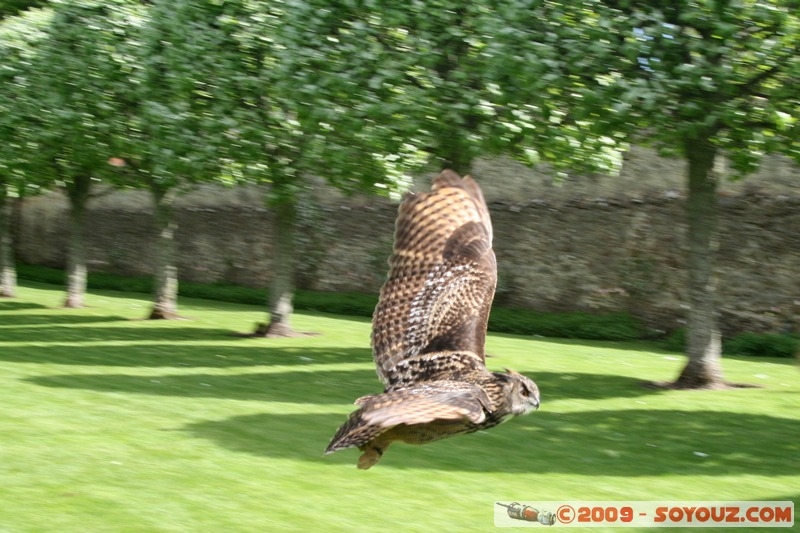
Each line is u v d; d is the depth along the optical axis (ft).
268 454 32.81
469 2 49.11
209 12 58.70
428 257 11.56
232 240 108.99
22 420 36.60
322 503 27.37
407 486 29.43
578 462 33.27
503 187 89.20
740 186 74.59
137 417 38.19
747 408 43.73
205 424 37.29
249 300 99.50
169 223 77.92
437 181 11.87
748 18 42.39
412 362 11.00
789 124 43.01
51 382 45.32
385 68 50.62
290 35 52.01
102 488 28.07
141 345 60.85
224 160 63.05
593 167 53.83
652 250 79.56
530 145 53.31
